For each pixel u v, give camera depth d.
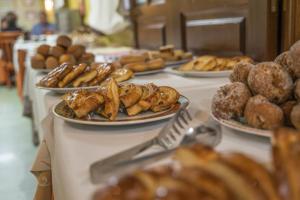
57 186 0.52
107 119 0.56
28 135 2.29
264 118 0.45
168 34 1.76
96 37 2.86
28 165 1.77
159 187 0.22
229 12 1.23
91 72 0.85
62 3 4.47
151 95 0.60
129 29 2.54
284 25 0.99
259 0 1.04
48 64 1.20
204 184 0.22
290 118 0.46
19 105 3.32
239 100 0.50
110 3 2.61
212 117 0.54
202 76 0.99
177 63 1.26
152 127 0.55
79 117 0.57
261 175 0.23
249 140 0.45
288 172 0.23
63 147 0.49
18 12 6.91
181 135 0.47
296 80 0.50
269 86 0.49
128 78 0.88
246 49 1.16
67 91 0.82
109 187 0.24
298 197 0.22
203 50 1.44
